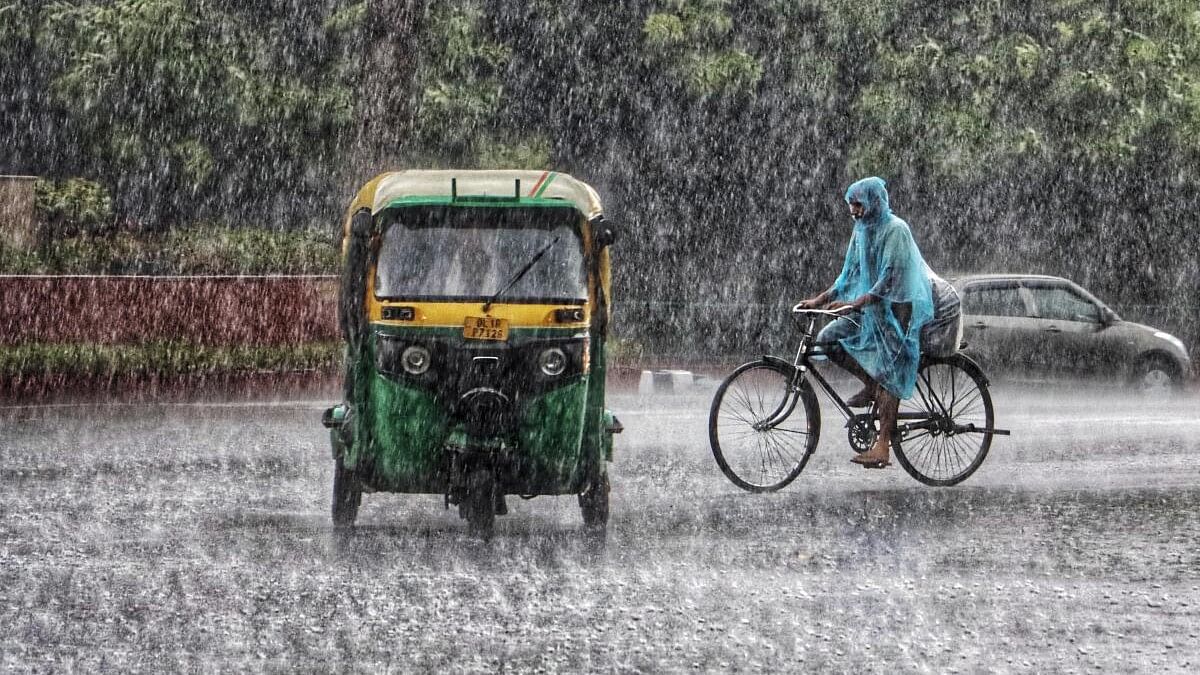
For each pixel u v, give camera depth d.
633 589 16.98
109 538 19.84
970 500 23.19
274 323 48.69
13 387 40.47
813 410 24.08
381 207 20.34
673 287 58.53
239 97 52.69
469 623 15.44
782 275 58.59
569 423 19.55
